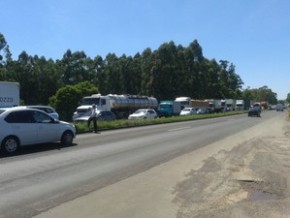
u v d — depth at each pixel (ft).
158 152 56.70
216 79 400.06
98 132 95.04
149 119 143.64
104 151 56.85
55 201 28.91
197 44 369.50
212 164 46.70
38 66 318.24
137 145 65.31
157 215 25.98
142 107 184.34
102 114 131.95
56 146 61.87
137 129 107.24
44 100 314.35
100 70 368.07
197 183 36.11
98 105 158.61
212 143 70.38
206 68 378.12
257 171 42.98
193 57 362.12
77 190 32.32
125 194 31.32
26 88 307.37
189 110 213.46
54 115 99.45
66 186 33.68
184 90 337.11
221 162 48.47
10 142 53.67
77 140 72.59
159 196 30.99
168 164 45.98
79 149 58.49
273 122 152.76
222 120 170.50
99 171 40.83
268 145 69.26
